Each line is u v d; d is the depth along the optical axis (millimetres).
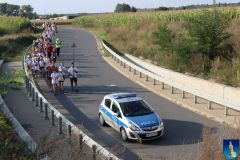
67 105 21359
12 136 12602
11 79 18891
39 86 26578
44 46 37688
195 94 20016
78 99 22750
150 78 28234
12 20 74688
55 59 35844
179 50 31703
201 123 17266
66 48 48688
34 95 21859
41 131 15844
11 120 14906
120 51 45344
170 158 13219
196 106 19734
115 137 15969
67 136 13547
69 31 78875
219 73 27469
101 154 11594
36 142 12250
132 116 15617
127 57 39125
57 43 41000
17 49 47656
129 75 29641
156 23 56906
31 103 21141
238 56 29500
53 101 22406
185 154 13562
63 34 70250
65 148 11922
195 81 22578
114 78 29266
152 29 53406
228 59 29703
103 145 14992
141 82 26797
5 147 11234
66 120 15438
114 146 14836
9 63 37000
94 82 27828
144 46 44500
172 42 37188
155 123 15227
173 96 22219
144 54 40688
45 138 11914
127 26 64125
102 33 68438
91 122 18094
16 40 53281
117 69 33156
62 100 22594
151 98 22516
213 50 30547
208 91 21188
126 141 15406
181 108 20031
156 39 40188
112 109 16625
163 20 60094
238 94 18703
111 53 38969
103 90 25109
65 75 28188
